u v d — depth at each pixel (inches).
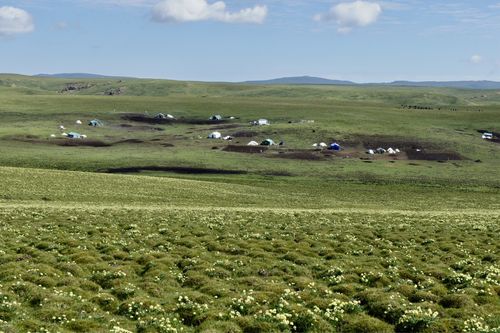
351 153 6048.2
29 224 1718.8
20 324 666.8
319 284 975.0
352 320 732.7
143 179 3833.7
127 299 829.2
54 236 1455.5
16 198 2755.9
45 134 6692.9
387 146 6427.2
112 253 1235.9
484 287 933.2
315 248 1408.7
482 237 1673.2
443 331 701.9
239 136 6929.1
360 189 4151.1
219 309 772.6
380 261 1218.6
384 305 802.8
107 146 6186.0
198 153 5802.2
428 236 1694.1
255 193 3654.0
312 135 6860.2
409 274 1071.6
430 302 838.5
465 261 1214.9
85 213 2121.1
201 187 3698.3
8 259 1098.7
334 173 4960.6
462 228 1913.1
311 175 4859.7
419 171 5147.6
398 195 3885.3
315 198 3597.4
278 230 1765.5
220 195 3449.8
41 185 3189.0
